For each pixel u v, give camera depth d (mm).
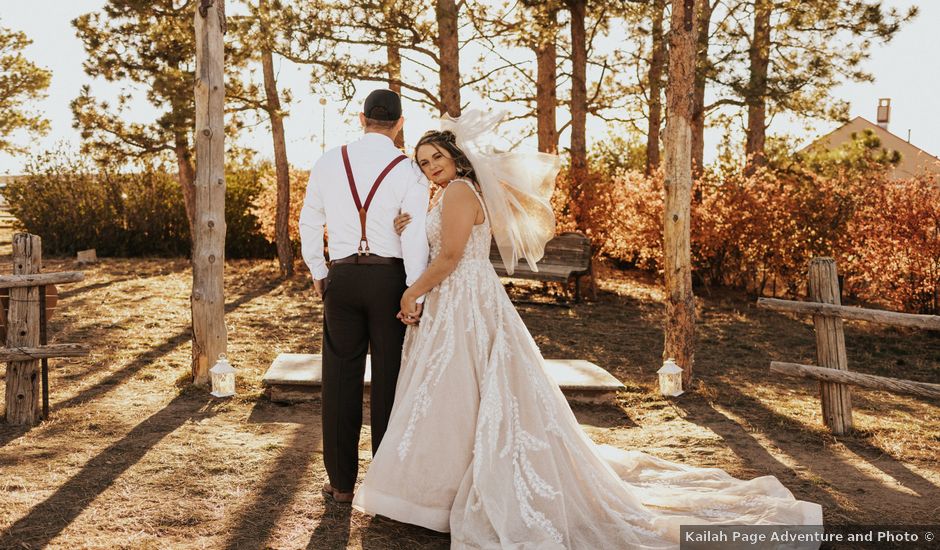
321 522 3129
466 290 3100
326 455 3307
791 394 5820
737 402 5516
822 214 10648
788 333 8602
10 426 4445
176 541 2895
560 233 10781
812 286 4797
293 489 3500
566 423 3076
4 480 3508
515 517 2793
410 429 2980
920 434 4676
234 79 12438
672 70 5852
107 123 12570
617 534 2861
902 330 8820
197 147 5527
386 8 10266
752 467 4000
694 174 11242
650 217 11008
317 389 5219
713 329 8781
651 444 4461
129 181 16188
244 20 10945
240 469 3768
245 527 3053
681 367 5895
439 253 3100
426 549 2898
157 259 15453
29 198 16359
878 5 11672
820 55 12188
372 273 3104
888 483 3748
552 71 12789
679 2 5797
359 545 2916
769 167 13758
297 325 8594
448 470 2928
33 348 4453
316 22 10469
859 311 4508
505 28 12312
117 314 8773
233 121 12703
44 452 3959
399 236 3135
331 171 3125
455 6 10773
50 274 4520
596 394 5414
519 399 2998
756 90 11664
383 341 3170
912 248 8703
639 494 3271
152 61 12422
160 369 6168
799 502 3059
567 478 2949
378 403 3211
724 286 11852
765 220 10531
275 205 13914
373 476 3014
